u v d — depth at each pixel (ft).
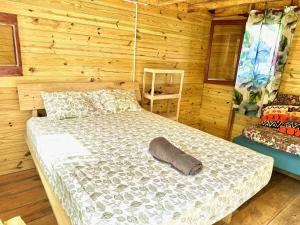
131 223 3.54
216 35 13.20
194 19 12.37
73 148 5.92
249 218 6.61
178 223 3.85
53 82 8.69
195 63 13.43
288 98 10.21
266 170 5.95
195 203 4.16
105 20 9.38
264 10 10.48
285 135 9.07
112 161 5.44
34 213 6.33
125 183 4.57
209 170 5.34
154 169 5.21
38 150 6.24
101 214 3.65
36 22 7.86
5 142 8.13
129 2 9.80
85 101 8.77
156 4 10.52
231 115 12.88
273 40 10.34
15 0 7.30
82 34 8.96
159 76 11.99
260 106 11.23
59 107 8.05
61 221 4.62
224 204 4.77
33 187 7.54
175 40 12.00
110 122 8.25
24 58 7.92
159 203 4.05
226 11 12.41
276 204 7.39
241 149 6.75
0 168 8.20
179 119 13.80
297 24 10.15
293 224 6.47
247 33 11.18
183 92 13.42
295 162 8.02
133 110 10.00
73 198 4.11
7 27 7.52
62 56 8.72
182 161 5.16
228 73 13.14
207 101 14.32
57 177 4.87
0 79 7.59
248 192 5.43
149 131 7.68
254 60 11.10
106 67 10.00
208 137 7.57
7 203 6.67
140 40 10.70
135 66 10.95
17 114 8.18
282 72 10.59
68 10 8.40
